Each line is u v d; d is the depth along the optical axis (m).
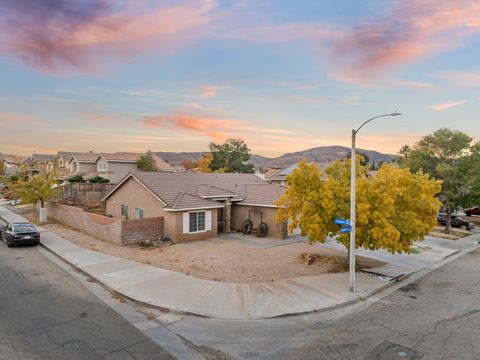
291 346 8.53
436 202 14.94
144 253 18.16
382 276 14.95
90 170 59.28
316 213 14.71
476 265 18.22
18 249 19.27
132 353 7.99
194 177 27.48
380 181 14.31
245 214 26.27
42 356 7.73
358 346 8.58
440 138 31.33
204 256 17.67
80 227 25.33
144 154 59.88
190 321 10.00
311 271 15.26
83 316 10.15
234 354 8.09
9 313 10.23
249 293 12.19
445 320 10.37
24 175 45.31
